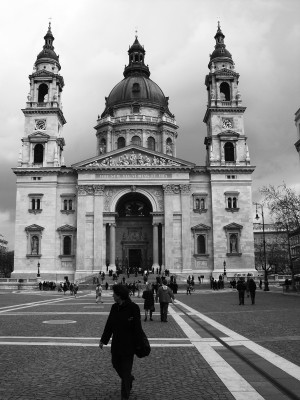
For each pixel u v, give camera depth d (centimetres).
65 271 9062
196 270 9106
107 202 9256
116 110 11462
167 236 9094
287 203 6775
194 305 3888
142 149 9406
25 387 1082
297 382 1052
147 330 2194
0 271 17238
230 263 9075
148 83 11788
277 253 12706
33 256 9088
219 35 10450
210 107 9750
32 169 9344
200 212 9350
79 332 2042
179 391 1041
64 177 9500
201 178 9512
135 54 12412
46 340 1798
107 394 1027
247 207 9312
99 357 1451
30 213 9262
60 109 9794
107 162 9356
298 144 6612
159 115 11438
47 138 9550
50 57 10044
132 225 10094
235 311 3169
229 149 9788
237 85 10012
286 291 6128
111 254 9038
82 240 9012
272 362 1282
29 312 3133
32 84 9812
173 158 9362
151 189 9375
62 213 9338
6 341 1770
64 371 1250
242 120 9794
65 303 4203
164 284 2677
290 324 2262
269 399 948
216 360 1382
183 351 1558
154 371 1255
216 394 1004
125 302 991
